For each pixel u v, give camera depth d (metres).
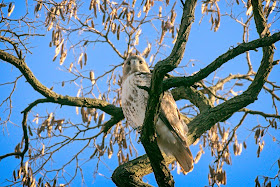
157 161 8.19
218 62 7.23
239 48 7.22
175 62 7.16
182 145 10.10
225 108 11.40
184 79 7.30
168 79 7.38
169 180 8.38
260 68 11.34
